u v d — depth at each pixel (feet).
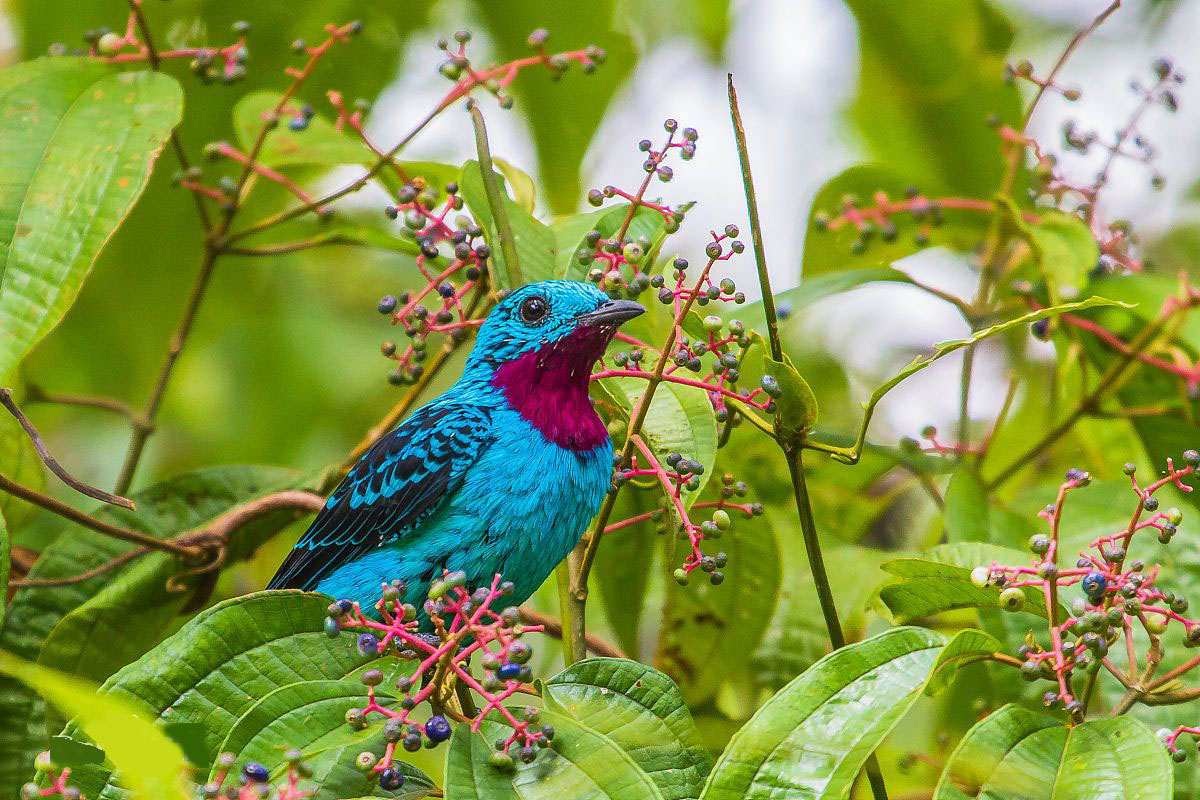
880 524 45.09
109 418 50.01
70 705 16.25
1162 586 30.35
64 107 29.17
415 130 33.42
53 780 20.77
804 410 24.23
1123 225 37.11
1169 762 19.44
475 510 30.99
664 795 23.04
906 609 26.20
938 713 37.88
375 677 20.61
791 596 35.29
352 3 43.55
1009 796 19.75
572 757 20.75
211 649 22.89
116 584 31.81
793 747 20.26
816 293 34.12
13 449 33.76
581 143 43.55
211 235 36.06
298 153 36.29
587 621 42.70
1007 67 37.42
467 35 31.76
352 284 52.80
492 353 31.99
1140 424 36.55
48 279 26.73
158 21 43.06
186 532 34.45
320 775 22.03
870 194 40.65
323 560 32.99
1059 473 43.91
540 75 43.19
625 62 43.55
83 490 26.58
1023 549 32.27
